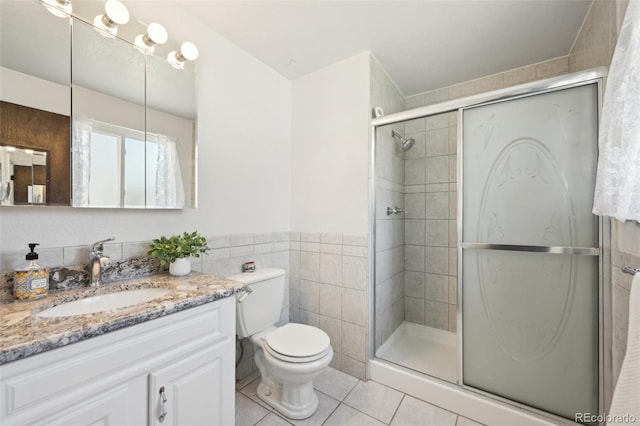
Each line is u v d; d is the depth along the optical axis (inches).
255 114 76.6
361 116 74.3
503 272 58.6
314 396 62.7
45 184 40.6
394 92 91.8
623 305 43.3
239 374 71.6
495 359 59.3
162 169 54.9
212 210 65.4
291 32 66.2
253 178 75.9
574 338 51.7
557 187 53.1
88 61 45.5
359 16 60.6
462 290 62.9
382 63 79.9
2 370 24.3
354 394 66.6
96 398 30.3
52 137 41.6
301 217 85.6
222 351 44.1
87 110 45.2
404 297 102.4
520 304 56.9
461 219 62.7
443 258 95.5
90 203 45.0
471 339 61.9
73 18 43.9
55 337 26.9
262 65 78.8
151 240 54.1
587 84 50.2
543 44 70.9
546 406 54.1
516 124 57.0
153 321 35.3
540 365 54.8
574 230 51.5
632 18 32.4
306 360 54.3
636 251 38.3
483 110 60.4
